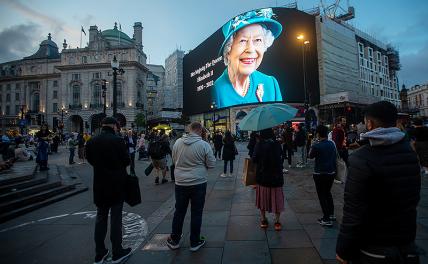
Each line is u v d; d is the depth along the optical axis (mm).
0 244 4559
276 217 4809
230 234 4680
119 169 3902
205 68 51125
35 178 8055
